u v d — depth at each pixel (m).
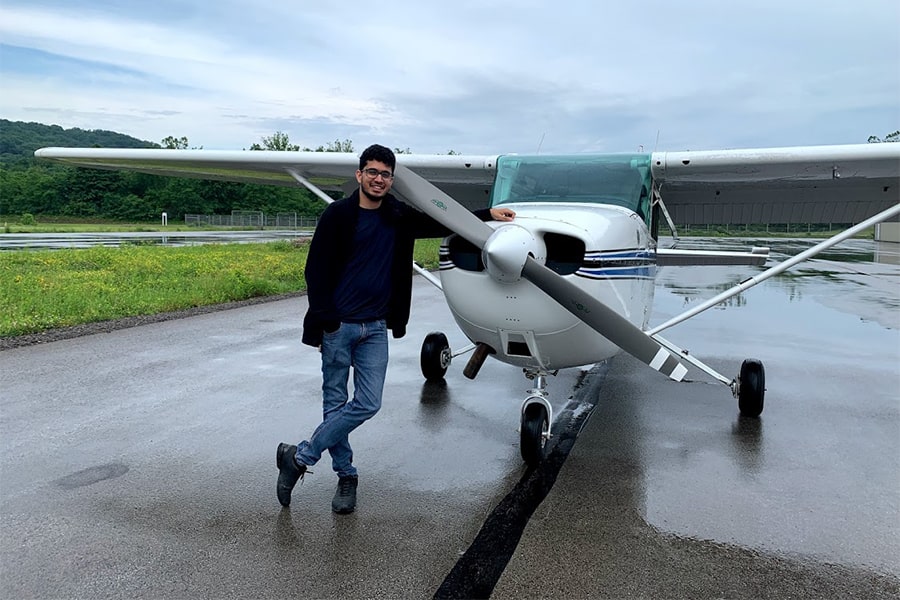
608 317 3.54
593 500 3.52
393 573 2.75
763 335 8.80
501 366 6.75
